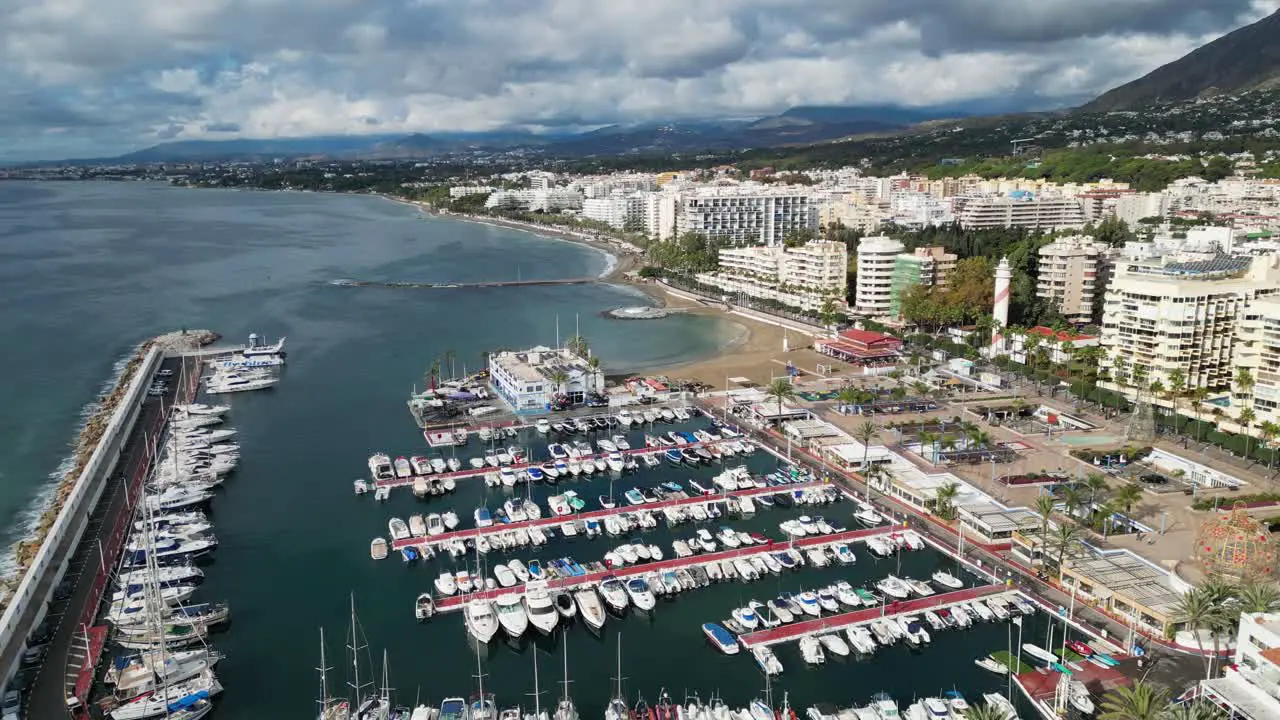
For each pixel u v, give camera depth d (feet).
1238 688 327.06
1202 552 464.24
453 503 615.16
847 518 588.09
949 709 380.99
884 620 454.40
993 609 462.60
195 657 424.46
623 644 446.19
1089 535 525.34
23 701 387.96
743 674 419.33
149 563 450.30
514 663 430.61
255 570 520.01
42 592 474.49
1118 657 416.67
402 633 456.04
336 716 380.78
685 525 579.48
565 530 562.66
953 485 576.61
